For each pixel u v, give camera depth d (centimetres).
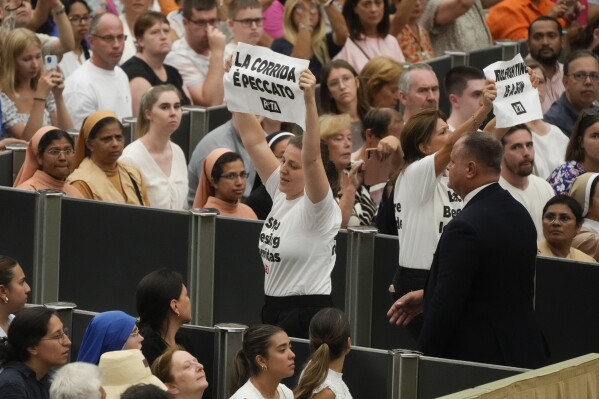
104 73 3553
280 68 2453
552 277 2633
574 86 3731
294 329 2461
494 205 2308
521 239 2305
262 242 2508
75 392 1883
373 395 2253
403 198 2633
